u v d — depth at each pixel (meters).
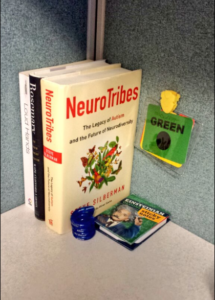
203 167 0.51
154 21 0.49
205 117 0.48
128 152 0.59
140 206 0.60
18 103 0.53
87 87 0.47
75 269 0.49
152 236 0.55
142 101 0.56
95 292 0.45
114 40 0.55
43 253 0.51
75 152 0.50
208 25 0.44
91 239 0.54
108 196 0.60
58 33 0.53
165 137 0.53
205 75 0.46
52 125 0.47
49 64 0.54
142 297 0.45
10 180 0.57
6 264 0.49
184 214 0.56
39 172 0.53
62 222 0.54
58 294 0.44
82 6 0.55
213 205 0.52
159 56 0.51
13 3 0.46
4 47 0.47
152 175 0.59
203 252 0.53
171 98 0.50
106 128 0.53
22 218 0.58
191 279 0.48
